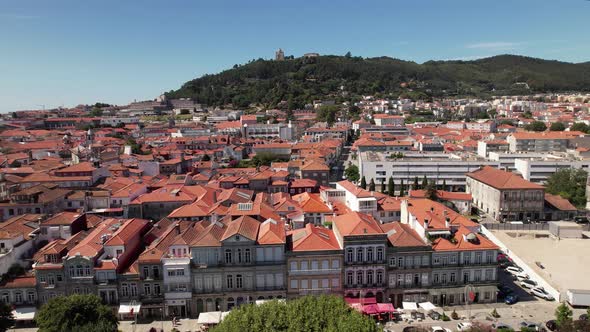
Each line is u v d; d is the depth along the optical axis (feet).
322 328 251.80
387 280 350.64
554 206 613.52
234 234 334.24
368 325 247.50
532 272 408.05
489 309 350.23
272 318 257.55
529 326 318.24
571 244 503.61
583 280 401.49
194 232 367.45
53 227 394.11
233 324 257.14
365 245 343.46
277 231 357.41
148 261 333.21
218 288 339.57
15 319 313.53
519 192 600.39
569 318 299.99
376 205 464.65
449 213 446.19
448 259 356.59
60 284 328.49
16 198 474.08
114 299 334.24
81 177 566.36
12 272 341.82
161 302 336.49
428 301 355.15
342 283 345.10
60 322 268.21
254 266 337.31
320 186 630.74
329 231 387.55
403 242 357.00
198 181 643.86
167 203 506.07
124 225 381.40
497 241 510.99
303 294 343.05
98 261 335.47
